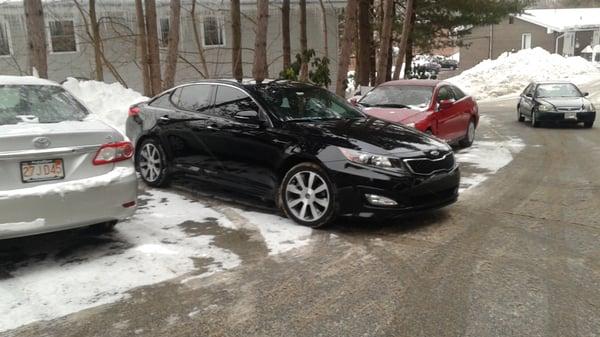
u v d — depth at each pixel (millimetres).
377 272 4480
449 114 10305
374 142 5633
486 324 3592
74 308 3852
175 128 6977
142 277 4387
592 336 3428
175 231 5539
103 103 10727
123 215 4840
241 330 3551
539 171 8836
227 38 20359
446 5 21672
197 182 6938
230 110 6523
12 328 3570
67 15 17516
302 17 16250
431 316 3715
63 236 5379
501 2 22125
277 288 4180
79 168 4582
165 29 19453
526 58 34875
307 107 6527
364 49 17031
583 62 35719
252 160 6125
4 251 4969
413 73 24469
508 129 15250
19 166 4266
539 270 4496
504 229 5617
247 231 5539
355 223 5832
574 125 16031
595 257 4785
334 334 3492
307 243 5191
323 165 5477
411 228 5656
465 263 4664
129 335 3490
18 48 17203
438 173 5727
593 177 8289
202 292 4113
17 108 4867
